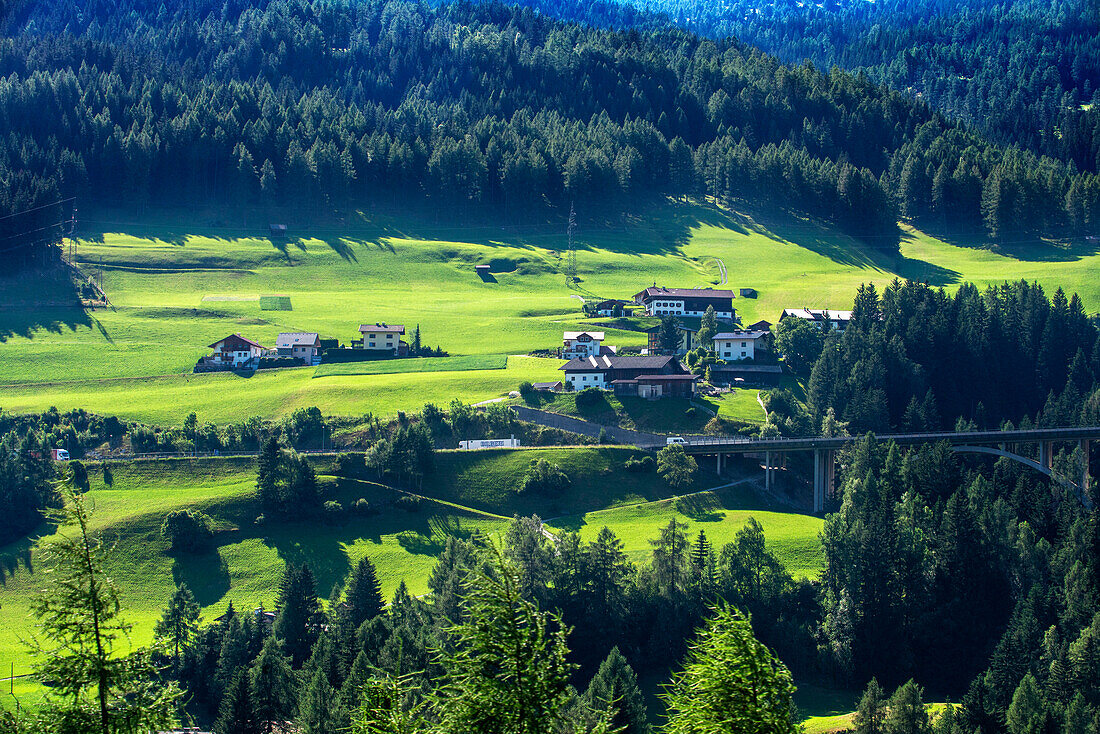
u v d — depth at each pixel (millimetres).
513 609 56594
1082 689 143625
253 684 134125
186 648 155000
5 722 53250
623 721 125188
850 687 161750
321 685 126750
